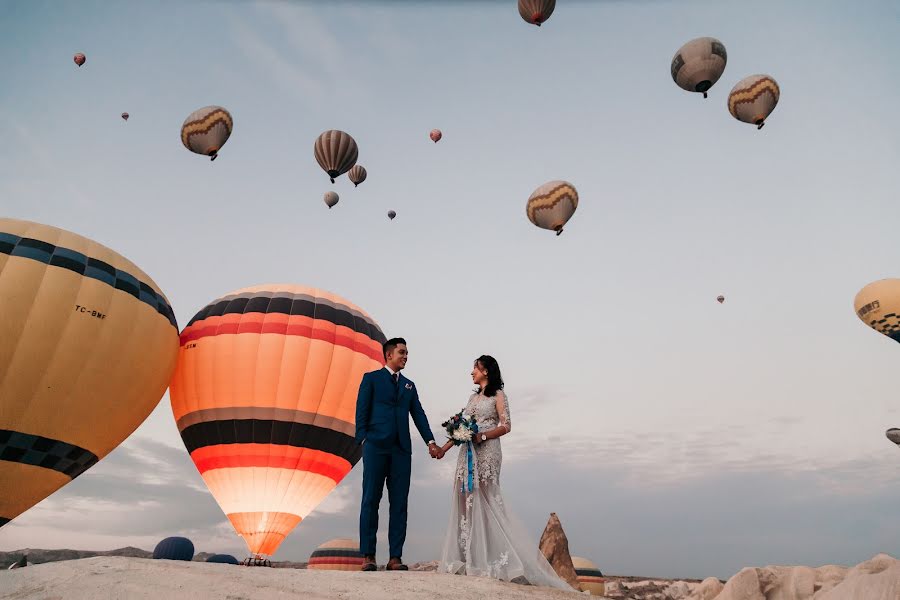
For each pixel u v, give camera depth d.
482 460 6.33
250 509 16.94
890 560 17.48
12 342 13.17
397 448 6.19
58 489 14.38
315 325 18.39
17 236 14.37
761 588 28.16
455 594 4.64
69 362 13.73
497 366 6.68
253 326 17.89
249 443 17.03
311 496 17.64
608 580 47.91
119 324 14.62
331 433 17.73
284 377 17.42
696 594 34.16
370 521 5.94
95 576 4.44
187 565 4.87
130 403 15.03
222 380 17.27
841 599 17.09
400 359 6.54
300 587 4.50
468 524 6.07
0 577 4.50
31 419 13.38
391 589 4.63
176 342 16.89
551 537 36.09
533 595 4.93
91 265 14.85
